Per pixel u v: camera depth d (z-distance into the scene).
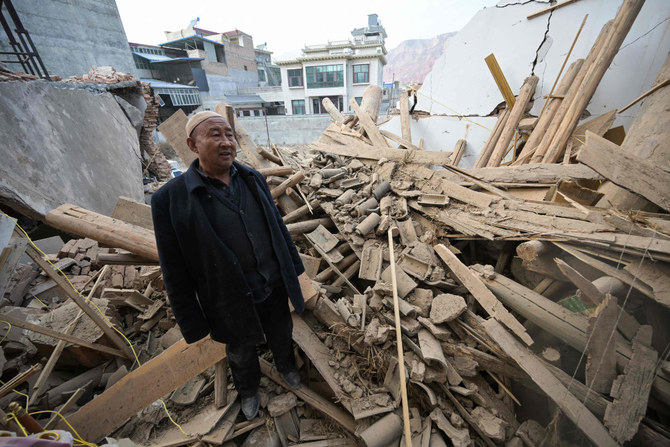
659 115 2.27
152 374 1.92
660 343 1.55
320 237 3.18
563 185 2.50
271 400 2.00
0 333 2.41
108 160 5.86
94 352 2.36
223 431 1.80
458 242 3.04
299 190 3.70
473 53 4.76
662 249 1.58
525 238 2.24
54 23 9.62
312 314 2.38
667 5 2.99
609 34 2.97
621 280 1.68
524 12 4.05
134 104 8.98
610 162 1.96
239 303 1.44
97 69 8.18
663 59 3.12
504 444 1.70
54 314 2.52
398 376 1.91
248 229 1.42
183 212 1.27
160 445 1.74
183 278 1.41
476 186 3.19
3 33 8.40
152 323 2.72
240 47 27.44
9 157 3.30
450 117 5.37
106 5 11.47
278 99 26.22
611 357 1.50
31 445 0.98
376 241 2.99
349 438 1.89
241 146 4.35
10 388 1.37
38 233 4.25
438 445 1.66
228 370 2.16
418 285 2.45
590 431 1.44
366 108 5.78
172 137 3.51
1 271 1.84
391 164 3.87
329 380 1.98
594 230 1.94
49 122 4.30
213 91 24.55
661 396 1.40
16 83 3.83
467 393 1.82
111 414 1.80
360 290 3.06
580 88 3.09
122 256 2.11
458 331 2.09
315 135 19.27
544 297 1.96
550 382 1.62
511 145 4.40
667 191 1.88
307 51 23.83
